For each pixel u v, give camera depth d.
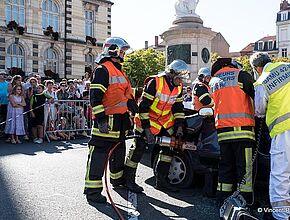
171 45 16.39
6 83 11.61
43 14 36.09
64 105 11.91
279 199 4.14
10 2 33.56
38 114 11.05
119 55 5.53
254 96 4.50
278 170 4.16
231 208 4.08
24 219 4.63
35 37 34.84
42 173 7.04
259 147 4.96
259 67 4.62
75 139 11.92
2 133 11.83
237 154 4.69
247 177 4.62
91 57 40.12
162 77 5.77
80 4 38.72
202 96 5.99
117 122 5.41
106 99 5.41
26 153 9.12
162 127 5.82
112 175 6.13
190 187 6.12
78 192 5.83
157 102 5.72
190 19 16.25
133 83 44.00
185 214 4.92
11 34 33.16
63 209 5.02
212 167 5.60
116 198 5.61
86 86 12.87
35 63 34.94
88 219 4.66
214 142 5.55
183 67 5.70
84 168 7.50
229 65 4.99
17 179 6.57
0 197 5.52
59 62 37.19
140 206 5.23
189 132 5.86
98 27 40.84
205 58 16.41
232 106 4.68
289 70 4.30
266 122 4.33
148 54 45.03
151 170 7.42
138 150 5.98
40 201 5.36
